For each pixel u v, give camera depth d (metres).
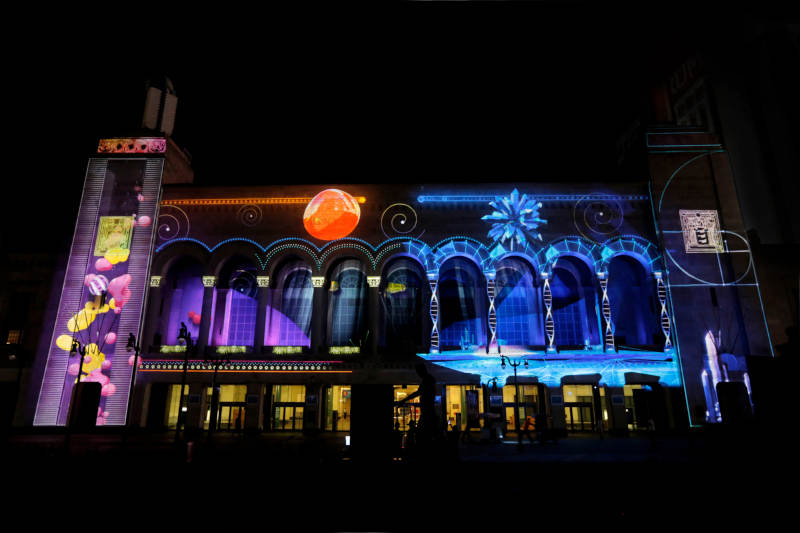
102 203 51.25
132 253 49.81
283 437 41.50
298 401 48.25
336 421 47.12
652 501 9.88
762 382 7.34
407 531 7.18
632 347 47.34
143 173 52.22
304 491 10.24
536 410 47.19
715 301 47.25
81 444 32.34
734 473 9.14
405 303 51.62
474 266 51.91
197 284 52.97
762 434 7.29
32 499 10.97
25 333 49.62
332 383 46.50
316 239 50.84
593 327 50.50
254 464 18.70
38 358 46.81
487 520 7.96
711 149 51.41
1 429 15.60
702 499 9.82
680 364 45.62
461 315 51.00
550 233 50.66
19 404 46.41
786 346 7.17
